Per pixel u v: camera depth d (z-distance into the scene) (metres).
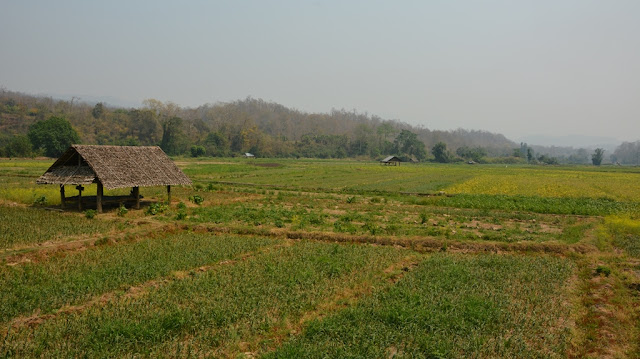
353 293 13.47
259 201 36.44
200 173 67.69
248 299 12.14
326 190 46.84
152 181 29.14
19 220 23.05
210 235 22.62
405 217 29.66
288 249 18.81
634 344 10.61
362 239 21.81
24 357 8.82
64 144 107.19
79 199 27.19
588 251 20.25
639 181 65.75
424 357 9.34
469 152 181.62
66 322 10.52
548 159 189.50
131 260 16.33
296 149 167.00
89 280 13.55
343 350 9.34
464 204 34.94
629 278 15.85
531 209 33.28
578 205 36.03
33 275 14.09
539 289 14.14
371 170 86.12
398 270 16.45
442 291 13.50
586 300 13.50
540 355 9.69
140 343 9.59
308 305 12.15
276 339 10.17
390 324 10.92
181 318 10.42
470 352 9.67
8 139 112.50
